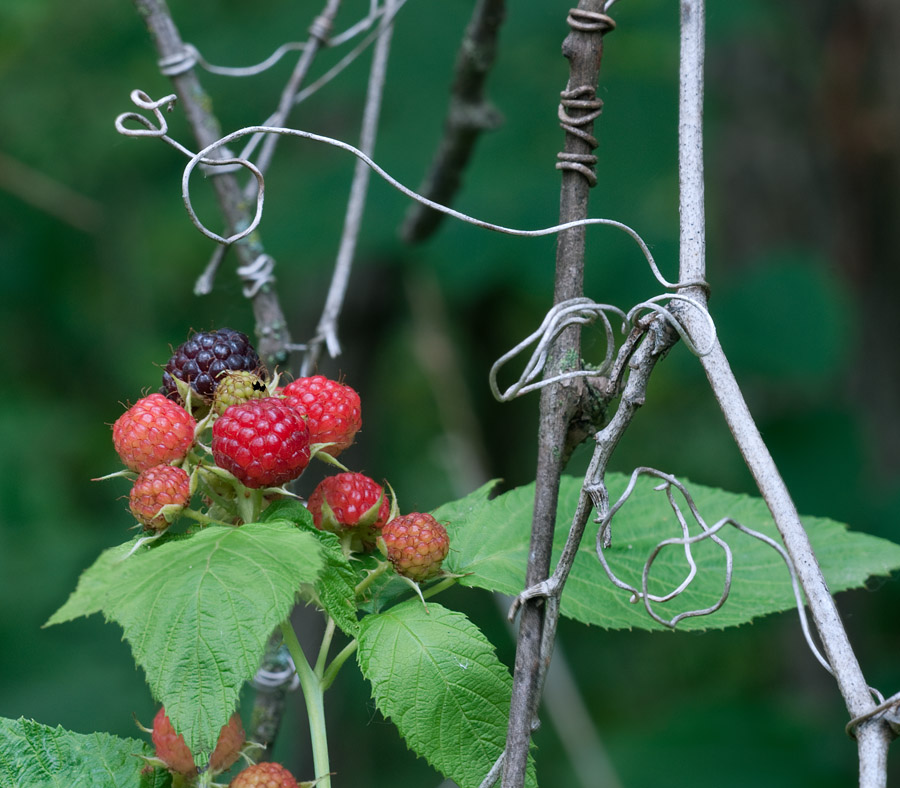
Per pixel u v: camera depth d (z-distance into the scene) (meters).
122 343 7.07
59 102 6.00
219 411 1.53
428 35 4.70
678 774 4.25
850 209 5.11
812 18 5.09
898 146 4.93
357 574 1.54
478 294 4.36
